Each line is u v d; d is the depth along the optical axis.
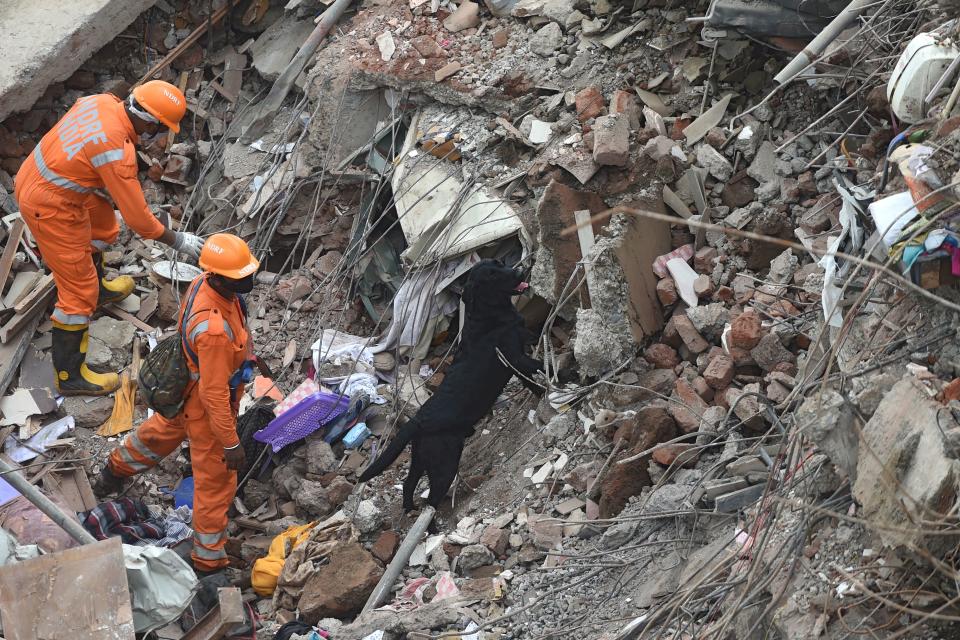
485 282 22.47
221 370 20.64
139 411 26.59
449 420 22.42
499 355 22.53
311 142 30.27
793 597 14.55
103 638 16.86
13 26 30.28
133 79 33.28
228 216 31.05
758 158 23.53
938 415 12.98
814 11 22.12
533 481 22.27
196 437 21.81
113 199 24.42
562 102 27.02
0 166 30.67
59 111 31.92
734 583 15.37
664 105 25.75
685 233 23.97
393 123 29.44
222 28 34.00
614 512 20.17
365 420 26.27
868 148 21.05
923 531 11.84
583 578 19.00
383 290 29.06
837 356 17.20
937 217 14.26
